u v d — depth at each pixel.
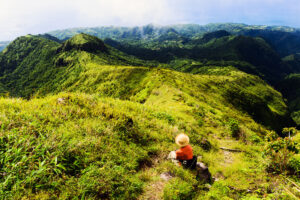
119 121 6.57
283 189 4.66
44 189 3.31
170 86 47.41
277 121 102.69
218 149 8.91
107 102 9.12
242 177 5.82
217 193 4.55
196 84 82.69
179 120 11.56
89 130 5.36
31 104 6.25
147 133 7.13
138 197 3.87
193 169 5.23
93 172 3.93
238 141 10.71
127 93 99.50
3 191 3.02
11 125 4.52
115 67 165.12
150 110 11.27
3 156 3.54
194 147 7.74
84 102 7.50
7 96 6.64
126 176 4.22
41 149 3.91
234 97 92.88
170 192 3.97
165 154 6.03
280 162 5.86
